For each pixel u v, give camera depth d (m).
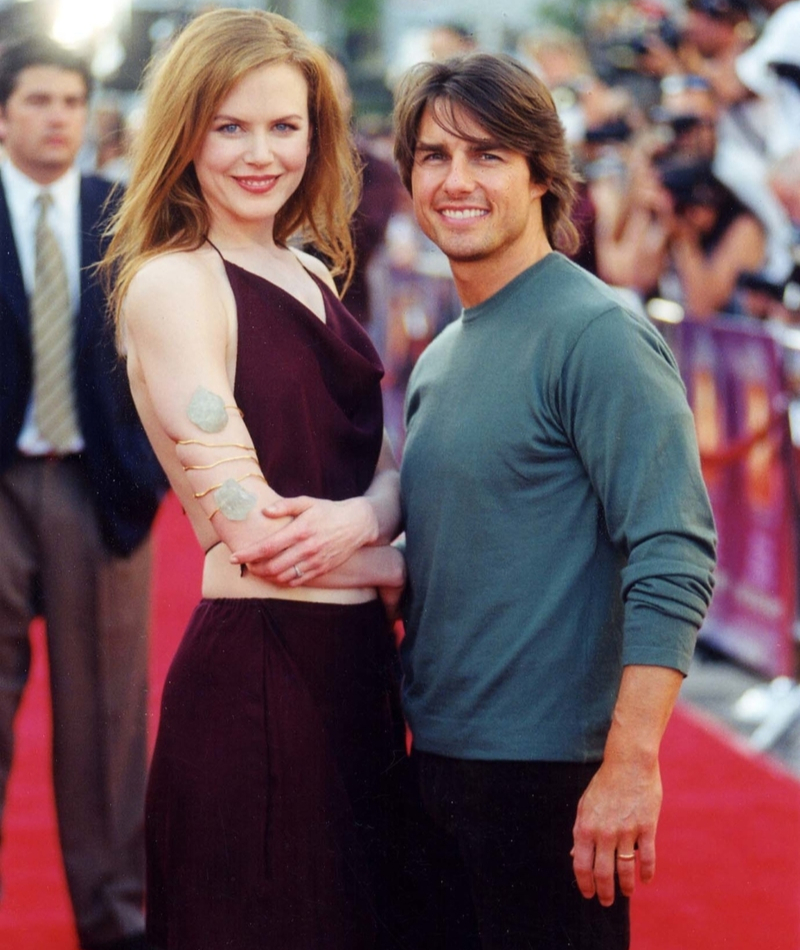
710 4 6.93
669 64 7.42
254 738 3.10
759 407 6.29
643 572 2.86
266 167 3.08
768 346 6.16
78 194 3.99
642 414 2.88
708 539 2.89
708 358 6.69
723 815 4.93
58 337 3.93
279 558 3.02
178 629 6.11
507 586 3.02
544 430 2.99
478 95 2.99
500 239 3.05
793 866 4.52
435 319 8.56
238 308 3.09
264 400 3.07
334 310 3.33
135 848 4.21
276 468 3.10
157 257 3.08
